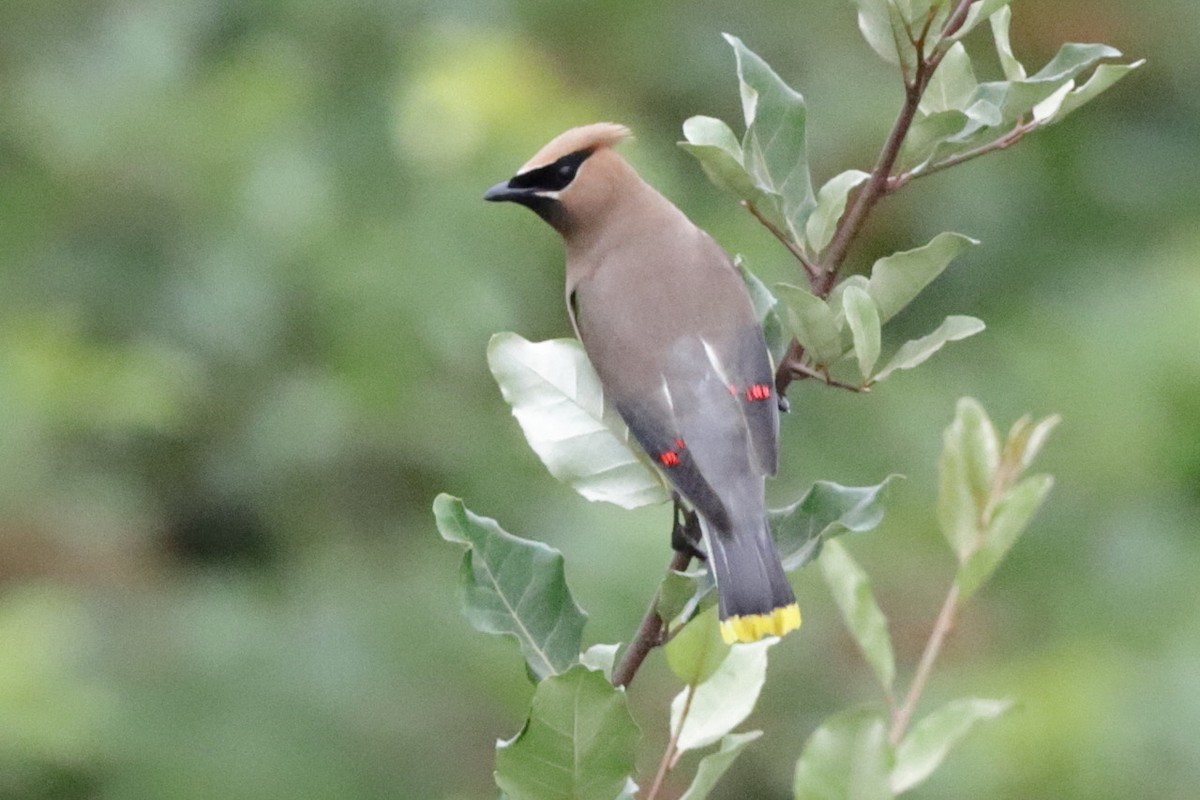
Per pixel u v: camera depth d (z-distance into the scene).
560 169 7.20
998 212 14.52
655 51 14.16
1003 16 5.94
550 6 13.99
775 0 14.42
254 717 12.34
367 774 12.31
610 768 5.20
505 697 12.54
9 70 13.62
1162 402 13.16
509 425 13.37
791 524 6.16
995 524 6.62
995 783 11.15
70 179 13.30
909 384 13.53
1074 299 14.24
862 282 5.84
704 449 6.33
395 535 13.26
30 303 13.26
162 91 13.34
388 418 13.11
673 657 5.75
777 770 12.23
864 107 14.03
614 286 6.89
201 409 13.41
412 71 13.39
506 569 5.78
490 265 12.96
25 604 12.39
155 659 12.54
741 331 6.71
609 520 11.97
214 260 13.13
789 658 12.31
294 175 13.09
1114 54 5.89
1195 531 12.95
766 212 5.91
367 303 12.80
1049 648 11.96
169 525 13.46
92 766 11.96
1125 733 11.25
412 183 13.16
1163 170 14.98
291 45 13.70
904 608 12.36
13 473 12.84
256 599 12.91
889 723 7.28
